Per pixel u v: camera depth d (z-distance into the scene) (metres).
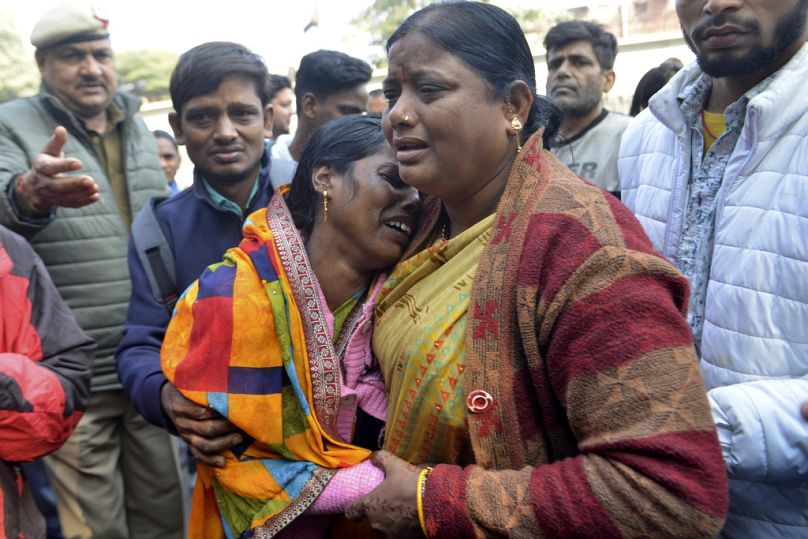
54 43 2.91
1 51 15.86
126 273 2.95
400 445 1.36
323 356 1.46
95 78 2.96
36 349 1.93
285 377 1.48
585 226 1.20
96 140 3.07
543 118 1.42
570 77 3.65
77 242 2.86
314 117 3.65
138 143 3.15
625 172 2.11
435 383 1.29
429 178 1.33
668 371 1.09
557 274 1.18
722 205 1.72
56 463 2.86
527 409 1.24
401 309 1.40
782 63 1.74
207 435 1.48
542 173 1.31
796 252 1.58
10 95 15.88
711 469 1.07
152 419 1.77
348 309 1.53
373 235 1.48
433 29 1.30
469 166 1.33
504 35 1.32
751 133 1.68
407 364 1.33
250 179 2.37
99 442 2.91
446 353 1.29
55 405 1.82
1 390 1.73
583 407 1.14
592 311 1.14
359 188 1.47
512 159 1.37
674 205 1.90
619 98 9.24
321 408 1.46
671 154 1.95
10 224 2.48
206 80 2.20
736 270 1.67
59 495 2.90
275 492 1.45
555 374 1.19
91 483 2.91
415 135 1.31
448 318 1.30
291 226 1.53
